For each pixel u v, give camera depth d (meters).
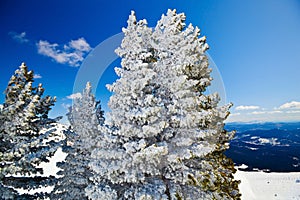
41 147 8.58
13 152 7.60
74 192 8.77
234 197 8.53
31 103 7.89
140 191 6.76
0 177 7.38
